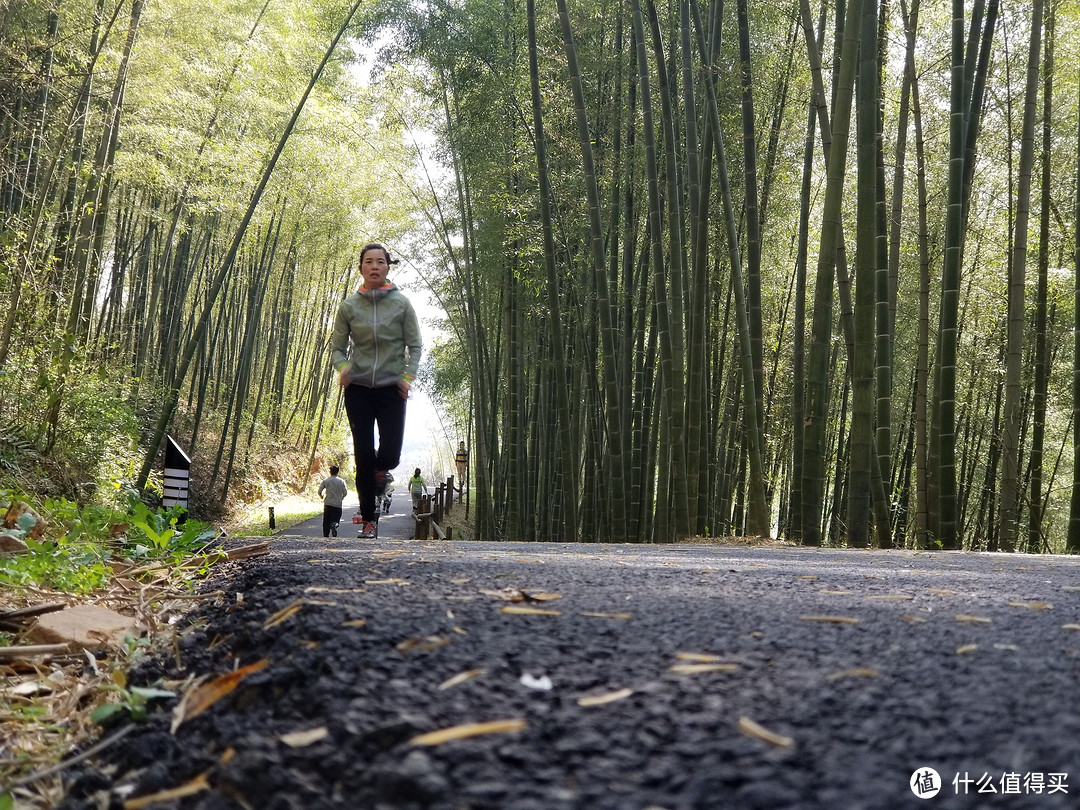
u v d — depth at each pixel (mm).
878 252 7691
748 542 6977
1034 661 1511
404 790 1030
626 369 10453
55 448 8398
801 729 1156
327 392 26547
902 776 1015
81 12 10039
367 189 17359
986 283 13281
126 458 10109
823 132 7887
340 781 1107
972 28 8523
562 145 11047
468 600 2010
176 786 1217
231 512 17547
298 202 17203
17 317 7703
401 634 1644
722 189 8055
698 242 8031
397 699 1304
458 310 17625
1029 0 9453
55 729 1705
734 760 1057
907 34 8914
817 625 1802
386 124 14820
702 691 1309
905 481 14234
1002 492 8117
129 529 3932
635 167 10172
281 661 1580
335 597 2037
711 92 8164
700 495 8781
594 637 1646
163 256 14859
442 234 16203
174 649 2041
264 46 12164
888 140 9883
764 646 1591
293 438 27141
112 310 13906
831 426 14906
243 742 1239
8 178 9430
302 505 22156
